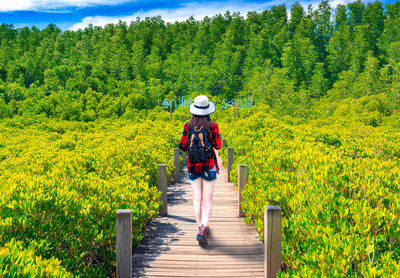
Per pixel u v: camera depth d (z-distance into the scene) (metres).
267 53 163.62
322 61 160.00
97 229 3.46
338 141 10.12
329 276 2.10
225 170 11.07
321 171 3.66
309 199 3.30
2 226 2.70
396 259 2.33
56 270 2.15
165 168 5.53
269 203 3.99
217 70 145.75
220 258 3.82
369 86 97.56
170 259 3.78
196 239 4.20
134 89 132.00
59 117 94.44
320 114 78.69
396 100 58.81
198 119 4.03
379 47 151.62
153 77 152.88
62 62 159.88
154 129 14.96
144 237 4.50
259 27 192.62
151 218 4.89
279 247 2.89
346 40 153.62
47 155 9.11
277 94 103.88
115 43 186.38
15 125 50.72
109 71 162.00
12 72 145.12
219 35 193.75
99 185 4.45
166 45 190.62
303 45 155.12
